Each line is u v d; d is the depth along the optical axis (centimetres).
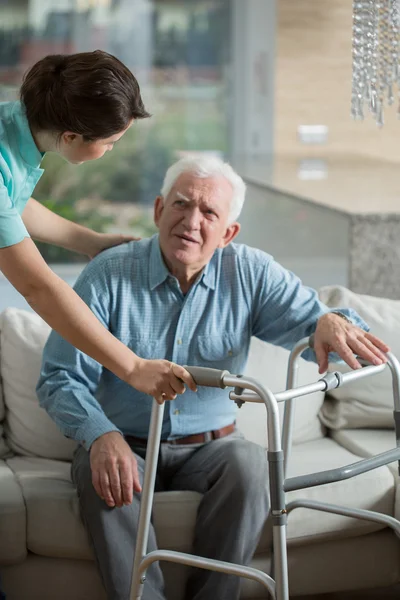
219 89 655
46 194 633
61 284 206
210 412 257
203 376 203
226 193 250
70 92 200
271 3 650
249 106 660
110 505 232
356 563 258
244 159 630
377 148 659
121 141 641
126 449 237
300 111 667
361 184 489
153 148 649
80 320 206
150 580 232
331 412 297
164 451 254
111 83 200
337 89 668
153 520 241
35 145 216
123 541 233
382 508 256
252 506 237
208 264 258
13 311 284
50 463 270
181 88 648
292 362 242
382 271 388
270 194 486
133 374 209
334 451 282
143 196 651
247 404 284
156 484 255
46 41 623
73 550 241
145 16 635
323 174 540
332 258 404
